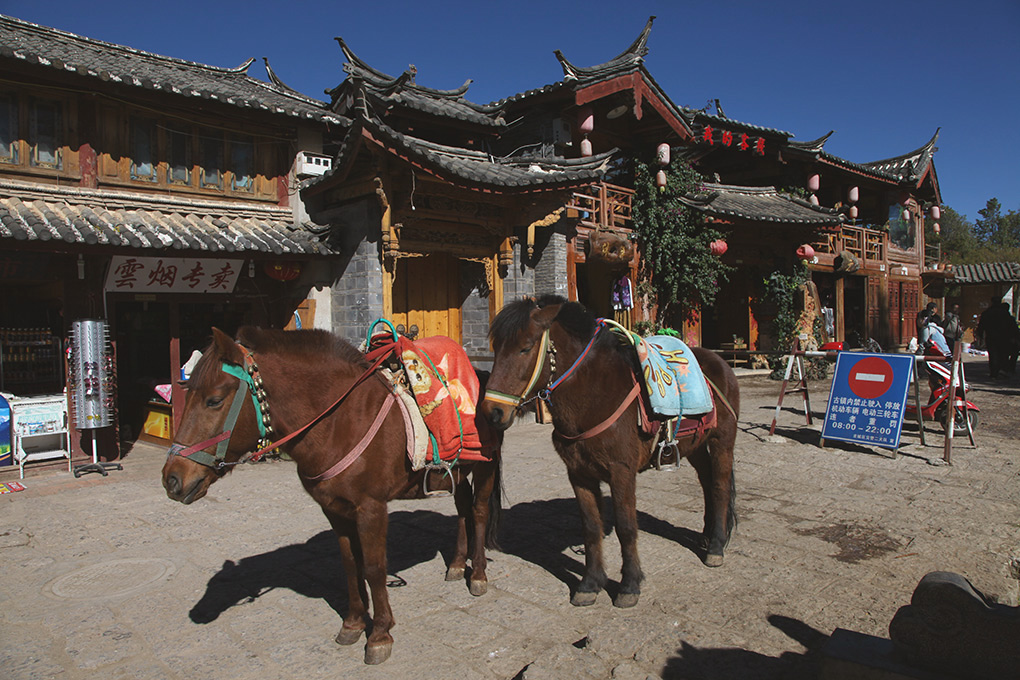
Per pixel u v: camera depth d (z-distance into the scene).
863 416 7.73
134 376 10.09
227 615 3.78
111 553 4.85
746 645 3.28
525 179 9.20
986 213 60.34
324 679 3.09
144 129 8.70
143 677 3.13
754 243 16.62
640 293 14.22
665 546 4.75
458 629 3.56
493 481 4.17
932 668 2.38
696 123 15.83
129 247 7.29
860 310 22.14
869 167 21.56
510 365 3.40
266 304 9.68
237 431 2.91
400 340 3.62
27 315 8.84
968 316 30.53
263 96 10.04
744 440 8.49
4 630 3.64
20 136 7.74
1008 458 7.29
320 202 9.75
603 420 3.62
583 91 11.86
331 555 4.75
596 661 3.11
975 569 4.23
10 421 7.21
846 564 4.35
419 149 7.86
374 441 3.20
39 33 9.35
